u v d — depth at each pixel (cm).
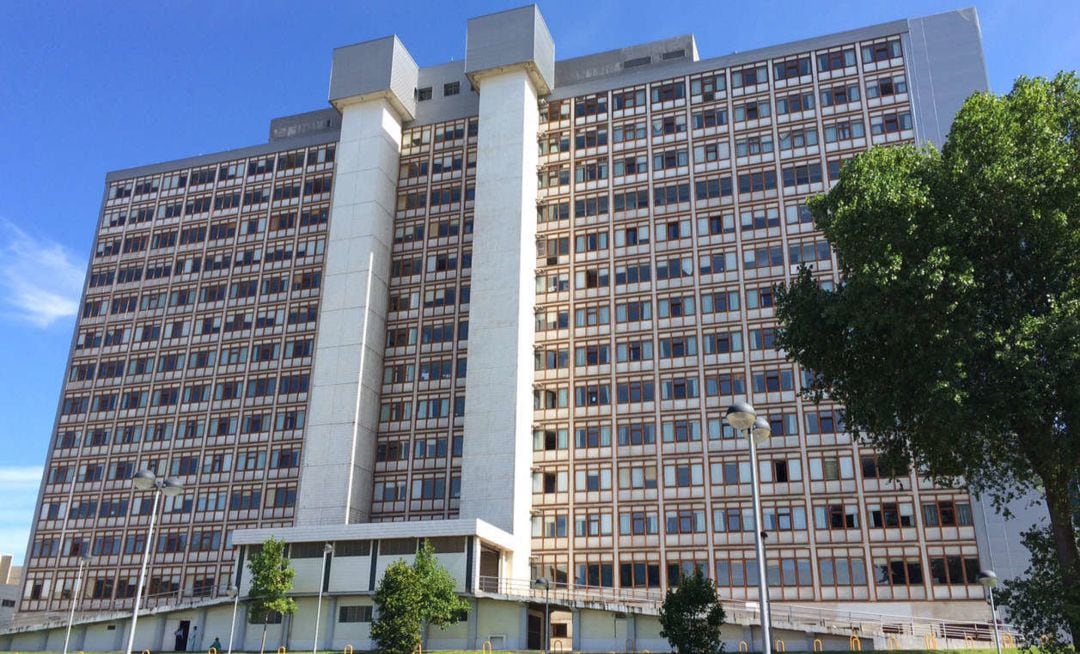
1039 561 3409
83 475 8550
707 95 7962
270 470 7975
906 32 7512
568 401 7369
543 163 8294
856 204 3509
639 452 7019
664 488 6850
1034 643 3391
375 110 8662
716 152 7738
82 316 9300
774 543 6431
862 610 6078
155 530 8069
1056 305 3162
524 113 8138
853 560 6228
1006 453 3503
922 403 3372
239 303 8775
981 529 6053
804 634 5450
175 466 8294
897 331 3341
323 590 6088
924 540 6138
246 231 9069
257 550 6391
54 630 6750
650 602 6091
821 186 7294
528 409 7331
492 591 6228
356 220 8269
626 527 6831
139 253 9400
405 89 8869
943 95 7219
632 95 8238
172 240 9331
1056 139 3309
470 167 8606
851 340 3688
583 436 7219
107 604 7894
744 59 7944
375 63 8675
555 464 7188
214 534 7875
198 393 8531
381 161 8494
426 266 8356
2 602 11869
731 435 6838
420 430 7750
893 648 5197
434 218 8519
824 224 3912
